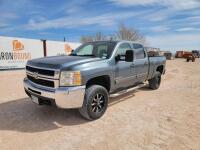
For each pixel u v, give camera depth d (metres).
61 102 3.96
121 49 5.55
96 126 4.23
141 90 7.86
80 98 4.13
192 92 7.58
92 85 4.56
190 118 4.74
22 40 19.50
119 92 5.51
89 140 3.62
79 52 5.95
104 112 4.80
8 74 14.02
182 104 5.90
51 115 4.84
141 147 3.38
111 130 4.04
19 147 3.36
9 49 18.39
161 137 3.75
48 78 4.11
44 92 4.07
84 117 4.58
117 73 5.21
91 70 4.33
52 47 22.75
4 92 7.34
